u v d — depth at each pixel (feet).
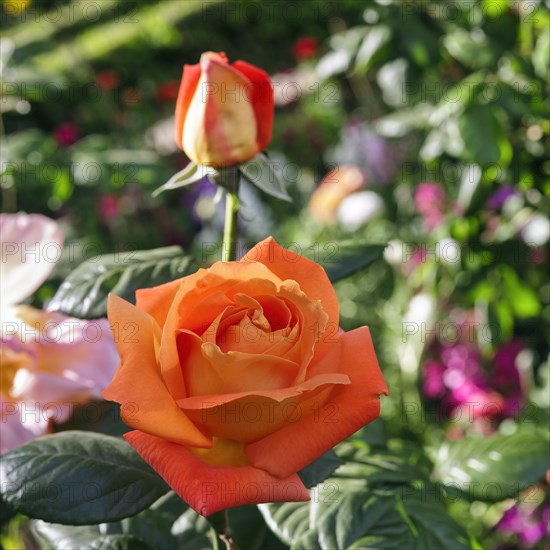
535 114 3.18
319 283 1.51
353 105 10.93
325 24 13.32
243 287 1.46
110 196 7.45
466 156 3.07
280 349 1.44
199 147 1.70
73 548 1.75
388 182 8.09
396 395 5.82
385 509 1.77
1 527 1.98
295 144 10.71
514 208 3.81
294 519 1.76
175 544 1.86
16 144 3.58
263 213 8.43
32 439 1.69
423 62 3.67
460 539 1.78
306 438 1.44
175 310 1.42
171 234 9.04
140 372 1.43
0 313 1.76
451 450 2.07
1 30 11.50
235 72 1.66
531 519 4.20
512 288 3.81
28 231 1.77
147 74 12.58
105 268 1.78
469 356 5.15
